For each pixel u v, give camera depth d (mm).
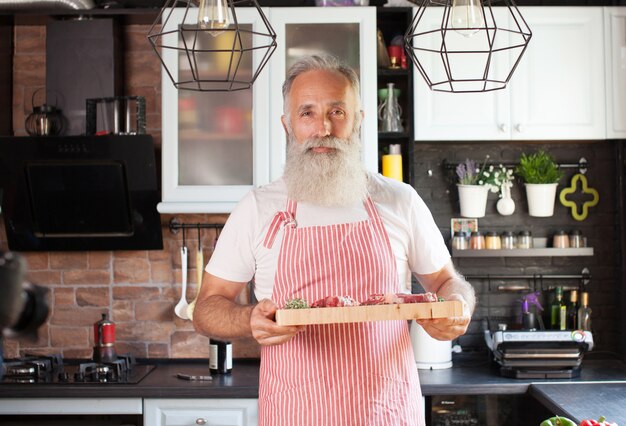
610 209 3869
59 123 3607
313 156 1991
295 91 2043
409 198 2074
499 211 3789
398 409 1890
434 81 3510
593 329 3863
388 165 3566
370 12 3445
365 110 3436
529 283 3855
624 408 2695
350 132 2051
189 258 3822
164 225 3828
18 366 3402
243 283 2135
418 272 2127
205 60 3463
